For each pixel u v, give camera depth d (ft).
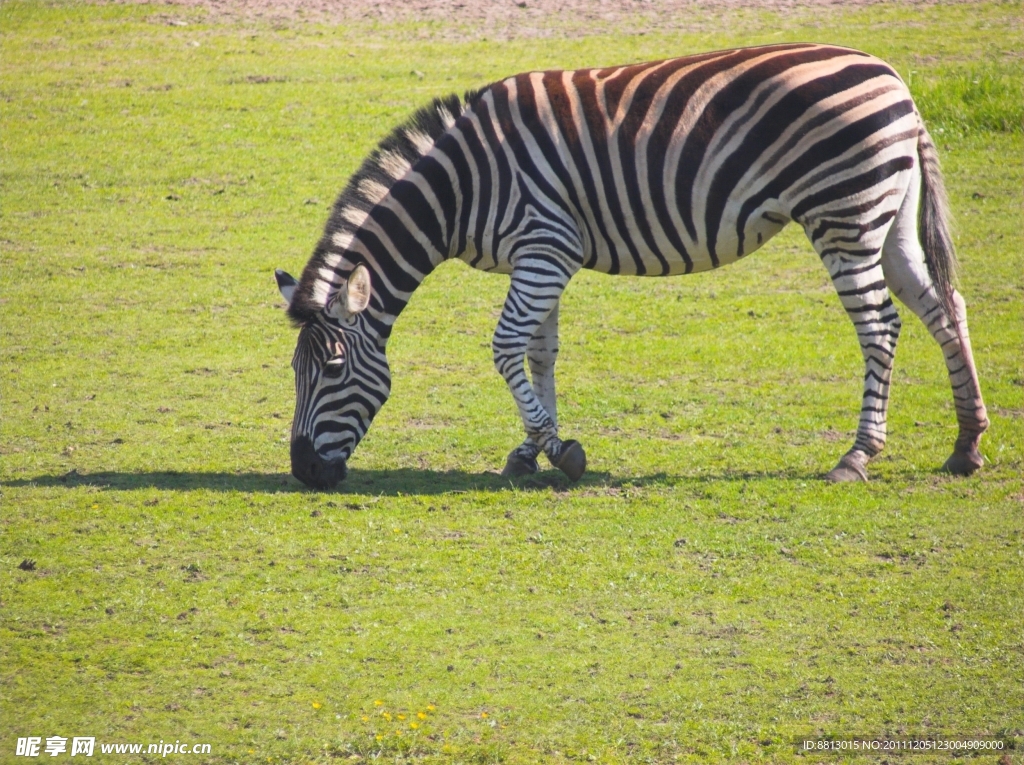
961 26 244.01
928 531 81.87
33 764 58.18
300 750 59.52
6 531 81.76
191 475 93.04
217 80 225.76
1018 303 133.59
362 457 97.96
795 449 98.27
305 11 272.51
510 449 99.40
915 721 61.46
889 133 85.97
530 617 71.26
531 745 59.93
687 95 87.15
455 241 90.74
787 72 86.12
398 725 61.31
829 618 70.95
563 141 87.76
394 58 238.07
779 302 140.05
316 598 73.36
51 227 163.22
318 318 87.76
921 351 123.13
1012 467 93.25
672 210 87.92
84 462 95.81
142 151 191.83
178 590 74.02
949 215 91.50
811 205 86.69
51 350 123.75
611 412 107.96
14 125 202.18
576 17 262.88
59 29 259.60
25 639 68.54
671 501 87.61
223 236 160.76
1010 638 68.54
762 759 58.75
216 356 122.72
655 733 60.75
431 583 75.25
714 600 73.15
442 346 126.72
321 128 200.64
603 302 141.49
